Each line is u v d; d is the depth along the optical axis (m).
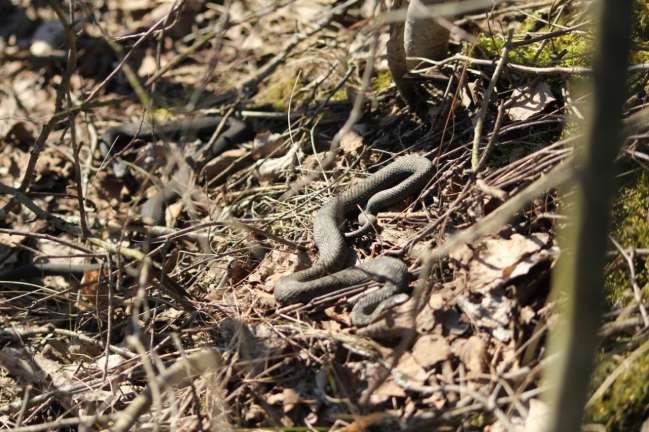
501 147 2.01
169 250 2.13
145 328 1.96
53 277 2.14
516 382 1.78
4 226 2.23
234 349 1.86
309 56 2.37
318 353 1.84
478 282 1.85
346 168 2.10
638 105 1.96
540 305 1.84
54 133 2.41
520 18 2.22
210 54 2.49
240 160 2.22
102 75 2.54
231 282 1.98
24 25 2.70
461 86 2.06
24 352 1.98
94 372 1.94
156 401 1.73
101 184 2.27
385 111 2.20
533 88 2.04
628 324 1.78
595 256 1.53
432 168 2.00
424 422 1.76
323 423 1.79
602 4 1.48
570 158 1.86
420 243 1.92
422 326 1.83
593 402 1.76
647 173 1.90
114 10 2.66
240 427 1.81
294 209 2.06
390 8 2.09
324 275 1.94
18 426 1.82
